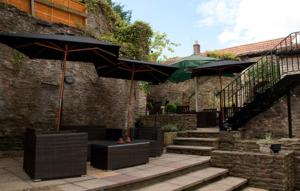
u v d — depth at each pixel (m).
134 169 5.62
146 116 11.10
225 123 8.67
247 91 10.40
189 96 17.48
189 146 8.07
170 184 5.21
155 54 13.65
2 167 5.57
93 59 6.77
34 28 8.23
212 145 7.93
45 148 4.57
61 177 4.71
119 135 7.55
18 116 7.43
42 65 8.13
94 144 5.85
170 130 9.15
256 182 6.47
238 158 6.75
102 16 11.88
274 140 7.67
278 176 6.21
